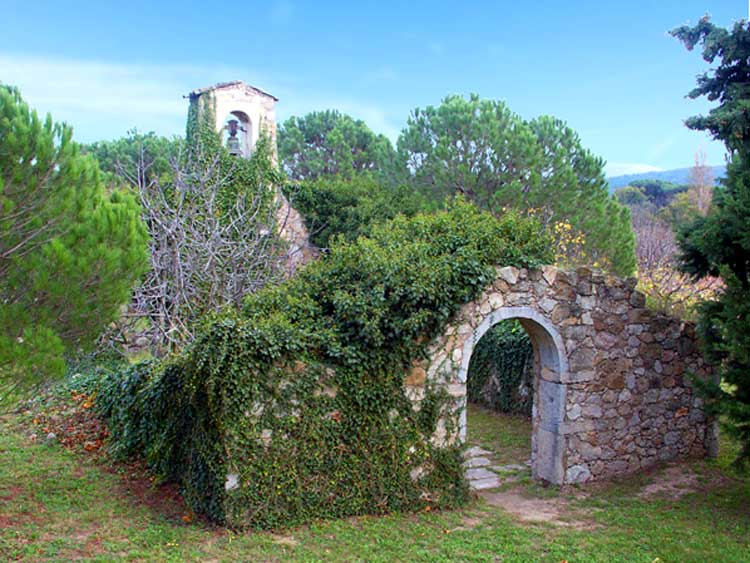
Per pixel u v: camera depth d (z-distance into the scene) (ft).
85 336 20.88
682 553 21.08
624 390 30.19
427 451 24.93
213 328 21.74
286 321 23.22
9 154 18.31
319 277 26.18
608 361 29.68
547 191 59.98
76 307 19.58
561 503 26.43
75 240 19.83
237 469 21.26
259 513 21.50
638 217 125.08
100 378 35.45
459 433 25.70
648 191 167.94
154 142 79.97
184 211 40.57
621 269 61.72
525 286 27.25
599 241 60.85
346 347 23.44
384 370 24.27
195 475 22.89
